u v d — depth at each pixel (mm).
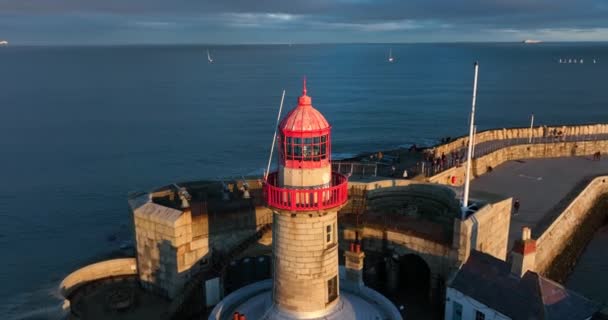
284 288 21141
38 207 66688
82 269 34594
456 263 29484
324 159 20125
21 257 52625
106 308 31344
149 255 32719
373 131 116188
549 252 42312
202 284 30359
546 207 48438
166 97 171625
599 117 133125
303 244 20281
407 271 34812
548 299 22094
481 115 138000
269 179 21406
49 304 35188
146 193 35375
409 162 54969
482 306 23484
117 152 94688
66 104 152250
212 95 177750
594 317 21875
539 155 68062
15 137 105938
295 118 19625
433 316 29625
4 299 41250
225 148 98188
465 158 58438
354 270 25516
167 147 98812
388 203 37938
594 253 49500
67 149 96188
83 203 68312
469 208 32312
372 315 22719
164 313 30281
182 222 30688
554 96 176250
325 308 21281
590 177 58344
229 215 32594
